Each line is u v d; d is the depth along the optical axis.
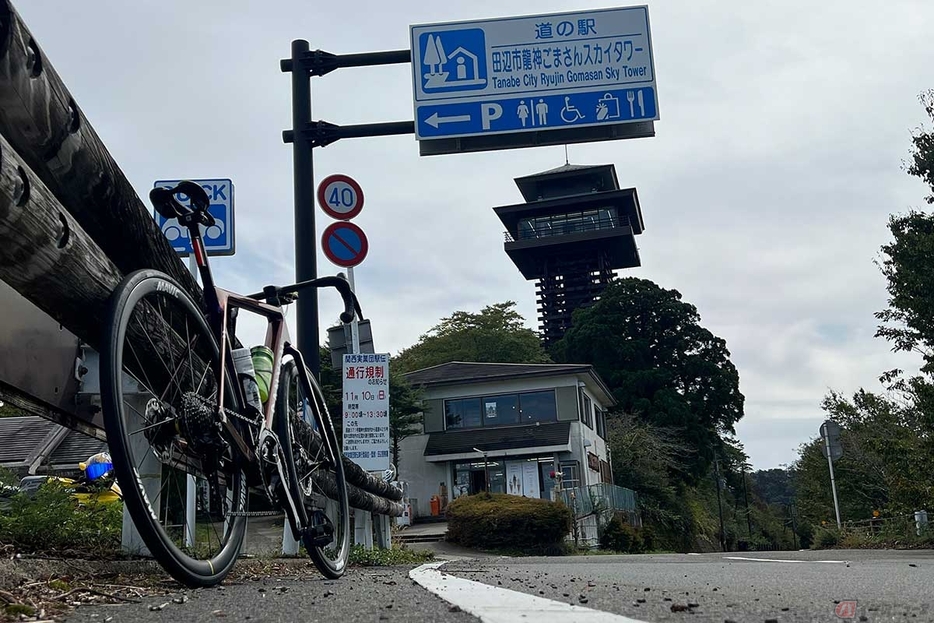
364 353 9.79
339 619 2.00
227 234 8.29
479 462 38.75
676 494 48.19
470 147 9.89
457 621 1.92
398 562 8.29
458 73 9.92
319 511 4.31
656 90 9.99
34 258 2.50
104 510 4.29
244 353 3.70
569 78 10.02
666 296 53.50
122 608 2.34
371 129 9.42
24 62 2.42
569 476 37.81
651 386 50.06
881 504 42.66
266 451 3.74
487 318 62.66
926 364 17.78
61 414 3.77
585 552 28.91
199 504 3.34
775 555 11.67
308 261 8.91
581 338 52.50
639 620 1.94
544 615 2.00
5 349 3.17
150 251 3.73
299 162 9.09
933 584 3.71
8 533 3.82
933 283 17.25
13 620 2.04
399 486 9.71
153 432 2.97
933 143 17.75
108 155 3.16
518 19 10.08
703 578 4.38
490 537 26.00
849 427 41.47
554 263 78.88
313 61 9.20
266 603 2.45
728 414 52.81
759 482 155.12
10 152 2.17
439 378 40.94
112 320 2.71
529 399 39.47
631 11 10.13
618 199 77.88
